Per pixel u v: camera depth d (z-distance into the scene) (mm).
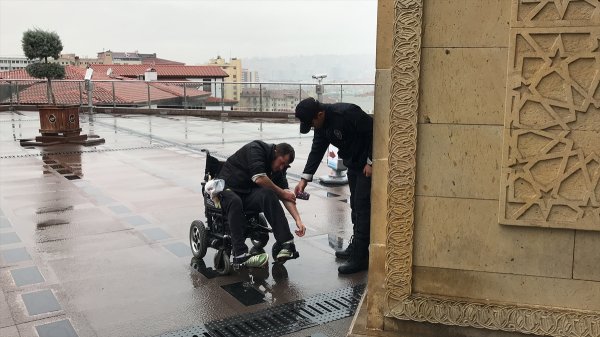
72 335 3521
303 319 3764
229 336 3533
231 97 20328
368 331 3275
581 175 2775
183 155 11039
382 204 3166
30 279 4438
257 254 4520
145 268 4703
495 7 2793
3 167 9547
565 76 2717
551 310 2914
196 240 4887
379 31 3000
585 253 2859
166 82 21391
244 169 4582
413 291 3156
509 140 2836
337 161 8180
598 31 2645
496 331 3037
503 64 2824
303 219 6312
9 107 21844
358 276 4562
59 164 9883
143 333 3561
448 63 2896
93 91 21375
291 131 15648
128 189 7805
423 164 3025
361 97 13516
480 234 2996
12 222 6074
